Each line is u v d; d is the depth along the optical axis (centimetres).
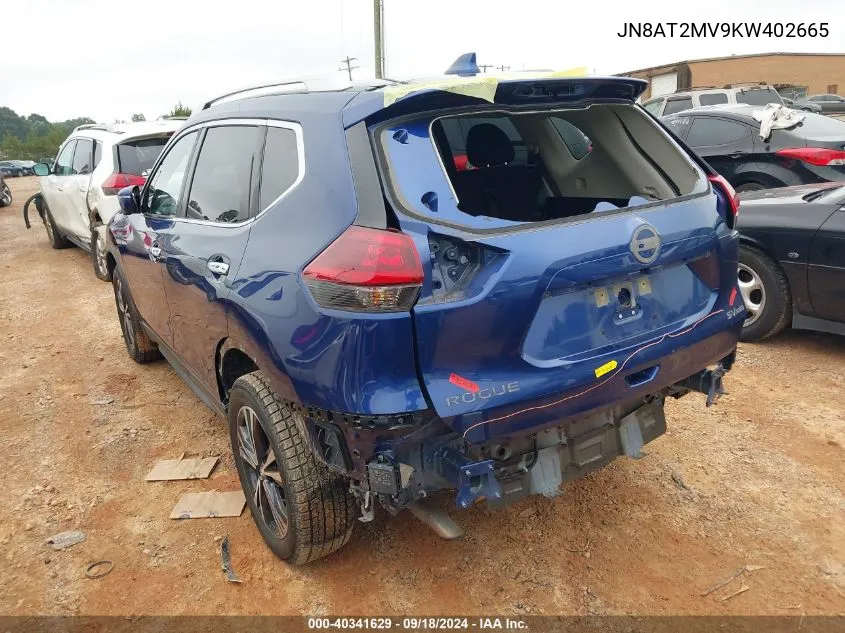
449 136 339
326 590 273
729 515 309
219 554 296
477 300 209
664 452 364
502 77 247
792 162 772
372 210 216
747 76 3722
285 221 245
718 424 392
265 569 286
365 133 226
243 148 295
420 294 206
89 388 482
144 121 820
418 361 209
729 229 285
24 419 434
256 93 319
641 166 305
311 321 221
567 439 244
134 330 499
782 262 470
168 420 428
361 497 235
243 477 303
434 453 220
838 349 496
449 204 217
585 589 268
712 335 271
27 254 1017
